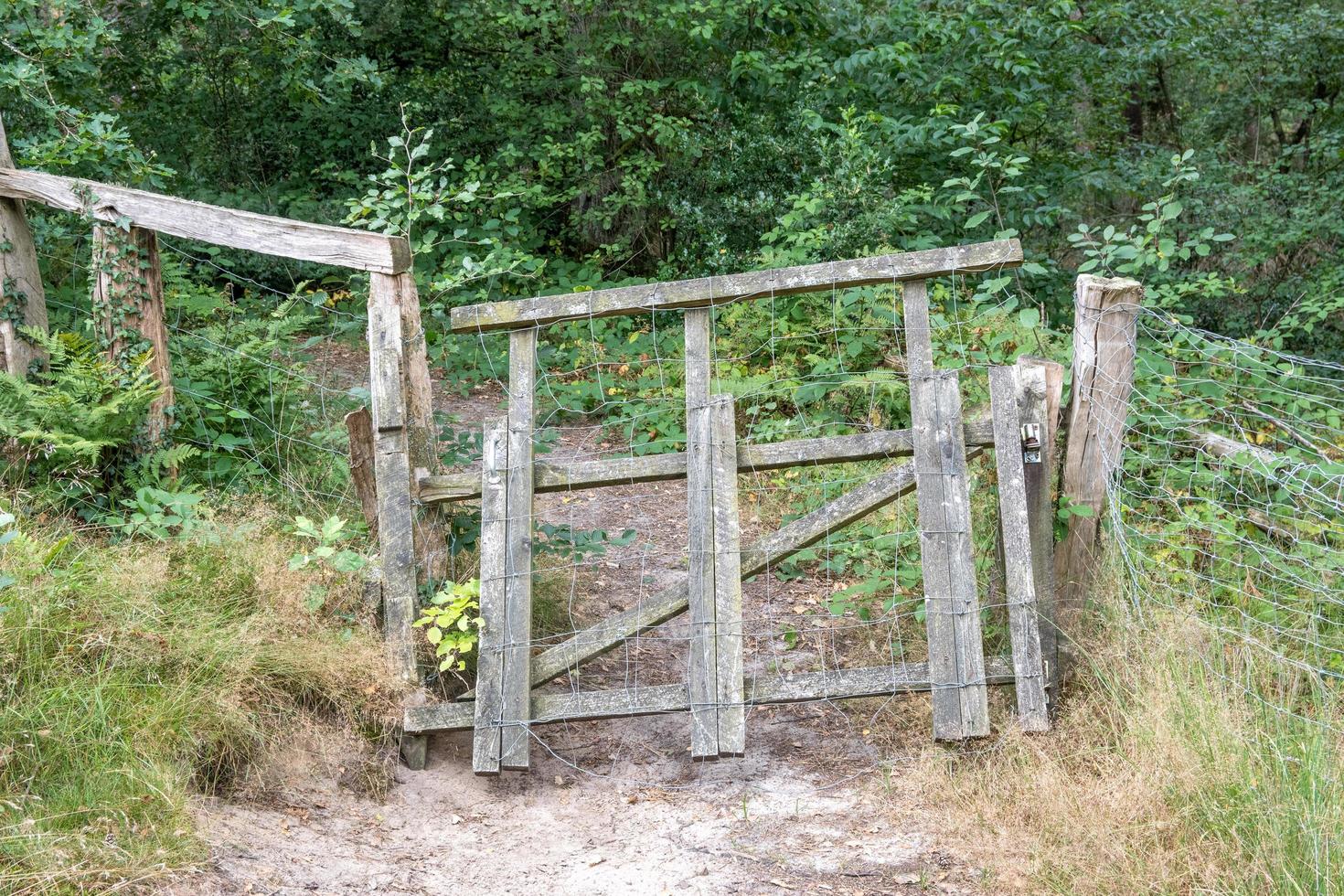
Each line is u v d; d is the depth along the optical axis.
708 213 11.29
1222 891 3.20
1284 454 5.28
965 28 11.67
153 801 3.39
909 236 10.66
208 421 5.64
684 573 6.08
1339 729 3.70
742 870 3.68
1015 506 4.32
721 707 4.24
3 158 5.26
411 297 4.76
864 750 4.45
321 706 4.29
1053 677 4.29
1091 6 13.00
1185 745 3.66
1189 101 16.80
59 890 2.98
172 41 11.89
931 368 4.46
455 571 4.86
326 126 12.71
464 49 13.14
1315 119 15.27
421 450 4.76
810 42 11.95
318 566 4.68
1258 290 13.19
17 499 4.66
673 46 11.85
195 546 4.67
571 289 10.89
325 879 3.47
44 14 7.64
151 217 5.08
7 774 3.32
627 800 4.22
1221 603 4.76
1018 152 11.62
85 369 4.95
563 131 12.38
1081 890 3.34
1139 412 5.68
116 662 3.84
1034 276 10.97
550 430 7.79
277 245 4.83
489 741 4.26
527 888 3.59
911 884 3.54
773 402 7.44
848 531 6.09
